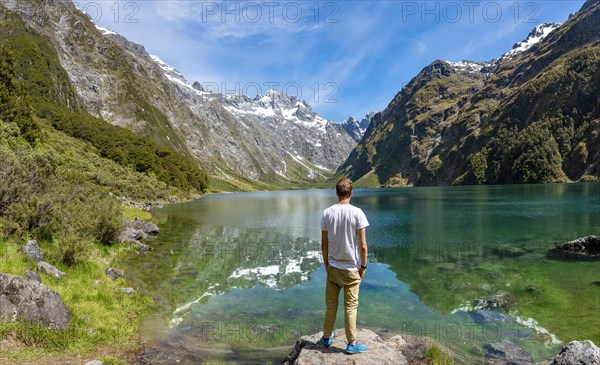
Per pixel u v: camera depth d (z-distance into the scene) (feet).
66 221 61.05
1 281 30.01
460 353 33.09
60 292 37.83
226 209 239.50
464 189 500.33
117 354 30.68
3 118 207.82
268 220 163.32
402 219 153.89
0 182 56.13
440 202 256.32
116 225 77.51
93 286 44.68
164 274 61.72
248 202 342.85
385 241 99.04
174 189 400.88
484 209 185.88
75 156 259.39
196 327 39.27
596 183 472.44
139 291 49.42
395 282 58.85
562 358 26.81
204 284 56.59
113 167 308.81
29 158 78.18
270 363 31.12
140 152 427.74
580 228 111.24
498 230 113.19
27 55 634.43
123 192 235.20
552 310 44.83
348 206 22.93
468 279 59.77
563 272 62.59
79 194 81.15
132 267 65.10
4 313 28.89
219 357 31.94
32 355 26.99
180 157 623.77
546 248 84.02
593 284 55.11
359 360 21.94
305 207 263.90
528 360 31.99
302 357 22.50
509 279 59.16
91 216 73.36
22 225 53.52
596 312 43.73
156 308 44.24
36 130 231.50
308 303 48.62
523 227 117.39
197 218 173.06
